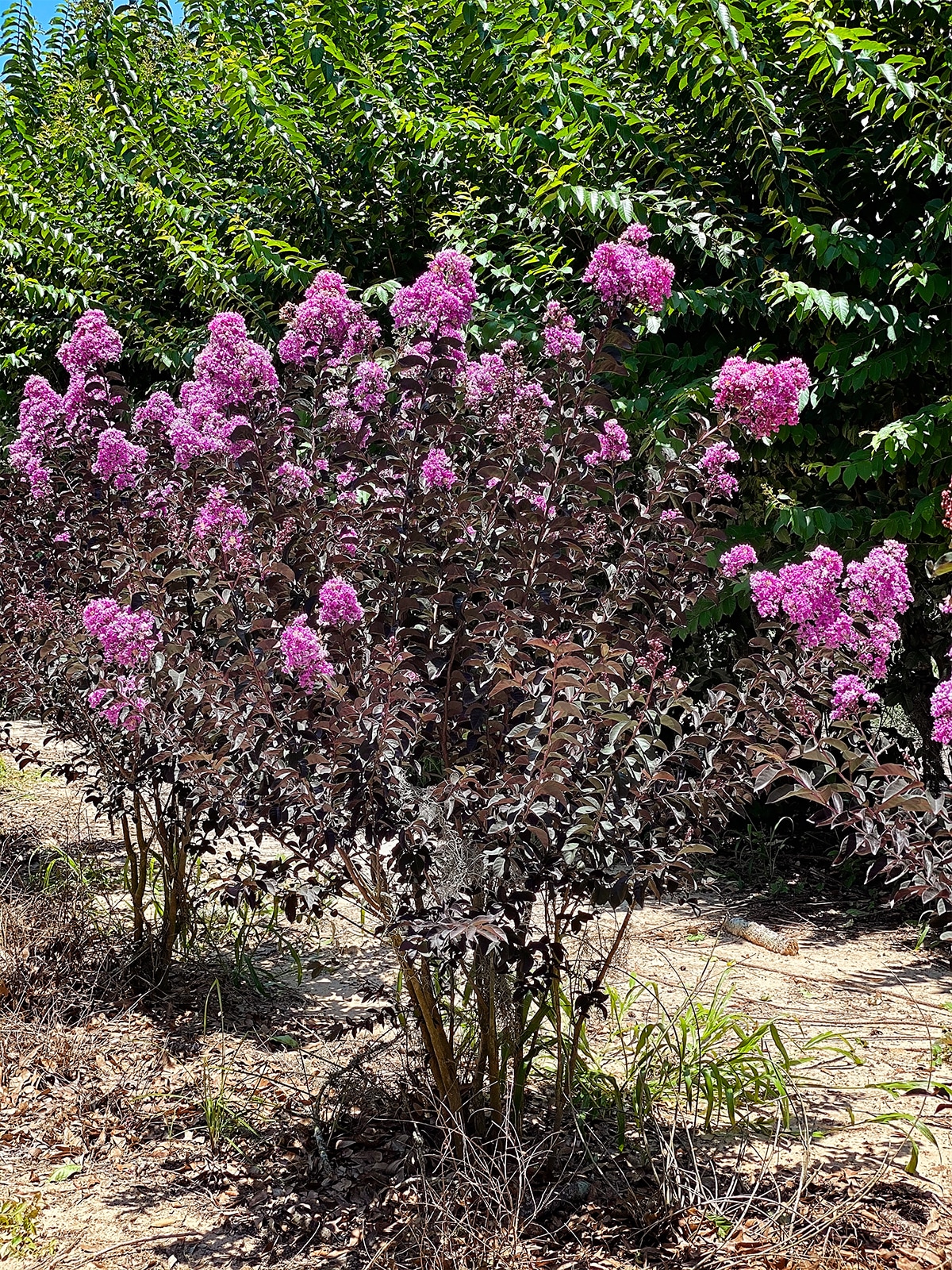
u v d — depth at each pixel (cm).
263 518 317
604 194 530
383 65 721
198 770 324
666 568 311
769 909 510
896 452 488
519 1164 267
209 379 364
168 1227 272
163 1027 380
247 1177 293
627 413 524
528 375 322
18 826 590
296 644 265
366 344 333
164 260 847
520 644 274
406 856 265
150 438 411
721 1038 330
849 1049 357
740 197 584
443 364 291
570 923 303
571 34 590
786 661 305
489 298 626
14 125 909
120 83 891
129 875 488
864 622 305
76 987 404
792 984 419
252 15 853
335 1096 329
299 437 334
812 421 551
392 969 430
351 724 262
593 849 275
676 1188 275
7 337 952
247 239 697
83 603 408
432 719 263
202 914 468
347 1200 280
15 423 945
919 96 496
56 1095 335
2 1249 262
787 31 523
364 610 294
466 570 285
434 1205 257
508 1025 294
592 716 280
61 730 414
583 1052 322
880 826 297
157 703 347
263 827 306
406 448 291
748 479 558
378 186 716
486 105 672
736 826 606
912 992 409
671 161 565
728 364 316
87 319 410
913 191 538
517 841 268
